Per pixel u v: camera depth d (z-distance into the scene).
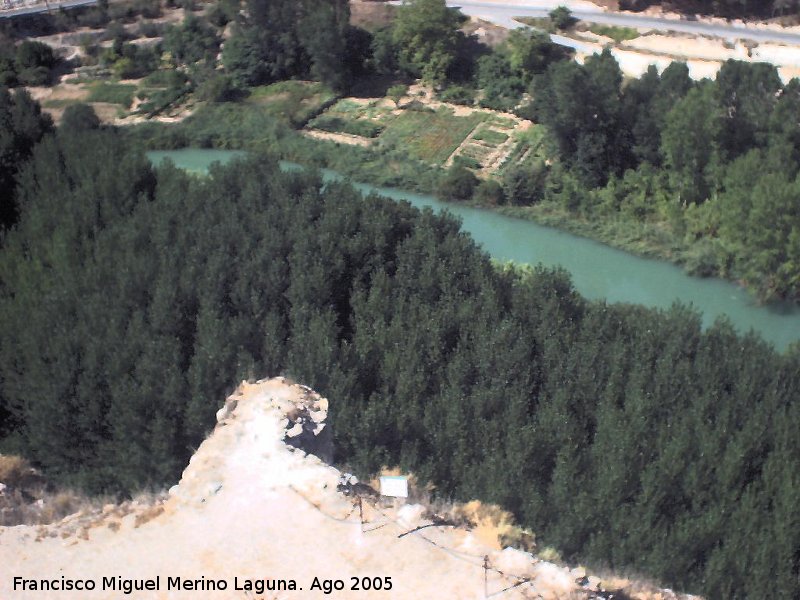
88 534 27.14
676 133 75.88
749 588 36.97
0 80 109.50
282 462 28.66
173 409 43.91
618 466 39.22
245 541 26.17
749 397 44.16
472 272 52.16
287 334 48.66
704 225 75.69
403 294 50.66
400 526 26.53
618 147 82.00
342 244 52.91
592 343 46.78
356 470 38.09
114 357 45.59
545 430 41.53
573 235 79.69
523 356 45.69
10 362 48.47
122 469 42.25
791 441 41.56
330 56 101.69
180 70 110.00
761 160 73.06
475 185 85.62
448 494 39.00
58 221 59.50
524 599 24.38
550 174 84.62
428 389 45.84
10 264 57.56
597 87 80.38
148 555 26.09
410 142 94.12
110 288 51.19
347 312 52.50
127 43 114.06
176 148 98.56
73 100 106.69
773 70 76.06
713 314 69.12
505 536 30.23
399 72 105.62
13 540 27.02
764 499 39.50
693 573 37.28
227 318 48.09
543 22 106.62
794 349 48.09
